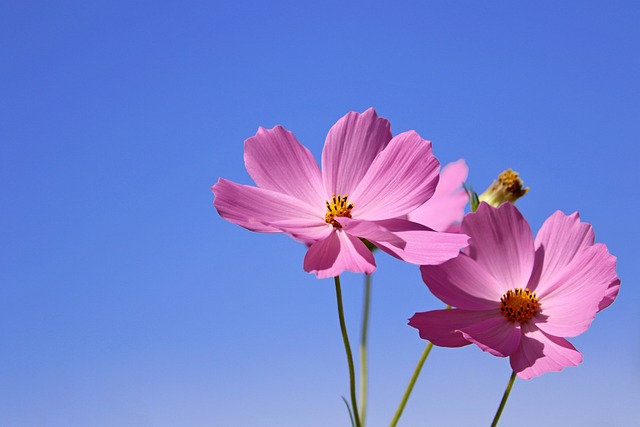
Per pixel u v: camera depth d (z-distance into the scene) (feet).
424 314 1.50
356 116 1.54
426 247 1.46
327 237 1.47
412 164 1.51
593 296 1.49
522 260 1.54
